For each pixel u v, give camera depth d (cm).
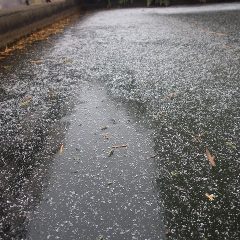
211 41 536
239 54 445
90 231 151
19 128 255
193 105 282
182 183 182
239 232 148
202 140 226
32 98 313
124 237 147
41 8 748
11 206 170
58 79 368
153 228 152
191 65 403
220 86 324
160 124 252
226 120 252
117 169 198
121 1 1278
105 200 171
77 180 189
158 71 384
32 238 149
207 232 148
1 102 306
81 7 1275
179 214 160
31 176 194
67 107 291
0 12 531
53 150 222
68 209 166
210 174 189
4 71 409
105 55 472
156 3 1251
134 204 167
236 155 206
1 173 198
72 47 536
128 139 233
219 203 166
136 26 740
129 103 294
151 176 190
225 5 1111
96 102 299
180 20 797
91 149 222
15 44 571
